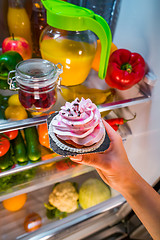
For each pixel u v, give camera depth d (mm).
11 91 408
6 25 481
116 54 441
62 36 377
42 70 333
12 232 558
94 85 459
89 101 322
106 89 459
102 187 637
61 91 424
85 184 636
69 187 609
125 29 494
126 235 652
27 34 483
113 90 464
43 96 344
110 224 659
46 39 390
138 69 430
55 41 375
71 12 353
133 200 350
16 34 474
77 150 301
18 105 378
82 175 657
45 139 438
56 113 347
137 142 533
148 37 429
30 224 572
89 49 389
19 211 588
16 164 445
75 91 432
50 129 322
